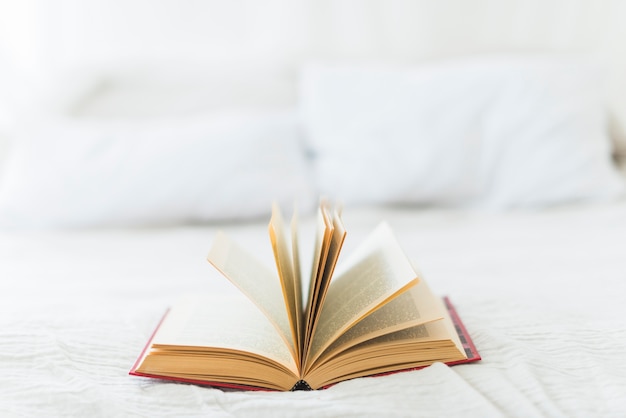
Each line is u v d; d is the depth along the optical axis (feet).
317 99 4.26
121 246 3.43
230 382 2.03
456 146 3.87
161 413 1.93
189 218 3.82
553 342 2.19
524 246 3.20
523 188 3.78
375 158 3.92
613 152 4.39
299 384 2.02
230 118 4.18
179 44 5.02
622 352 2.14
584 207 3.76
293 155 4.05
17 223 3.69
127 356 2.20
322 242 1.96
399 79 4.20
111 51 5.01
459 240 3.34
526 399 1.91
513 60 4.23
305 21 4.90
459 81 4.05
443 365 2.04
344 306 2.10
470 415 1.87
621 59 4.74
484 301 2.49
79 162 3.81
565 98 3.94
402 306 2.15
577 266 2.88
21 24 4.90
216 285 2.81
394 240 2.24
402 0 4.88
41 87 5.01
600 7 4.74
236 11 4.95
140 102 4.63
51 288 2.82
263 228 3.74
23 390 1.98
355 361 2.03
